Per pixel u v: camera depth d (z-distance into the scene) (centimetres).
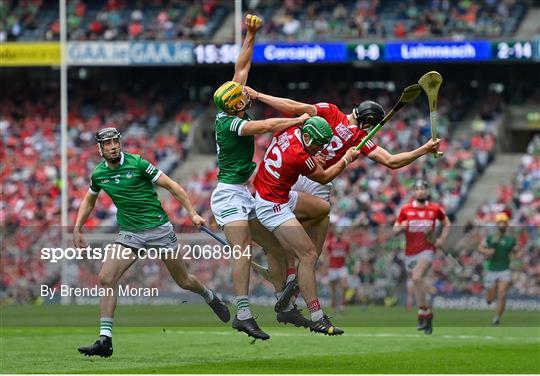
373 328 6931
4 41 14088
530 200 11394
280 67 13988
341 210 11394
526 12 13488
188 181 12662
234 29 13875
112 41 13238
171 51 13175
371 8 13638
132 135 13738
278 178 4409
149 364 4516
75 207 12506
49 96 14450
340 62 12838
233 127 4425
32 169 13262
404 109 13300
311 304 4431
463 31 13200
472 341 5838
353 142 4597
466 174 12112
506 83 13550
